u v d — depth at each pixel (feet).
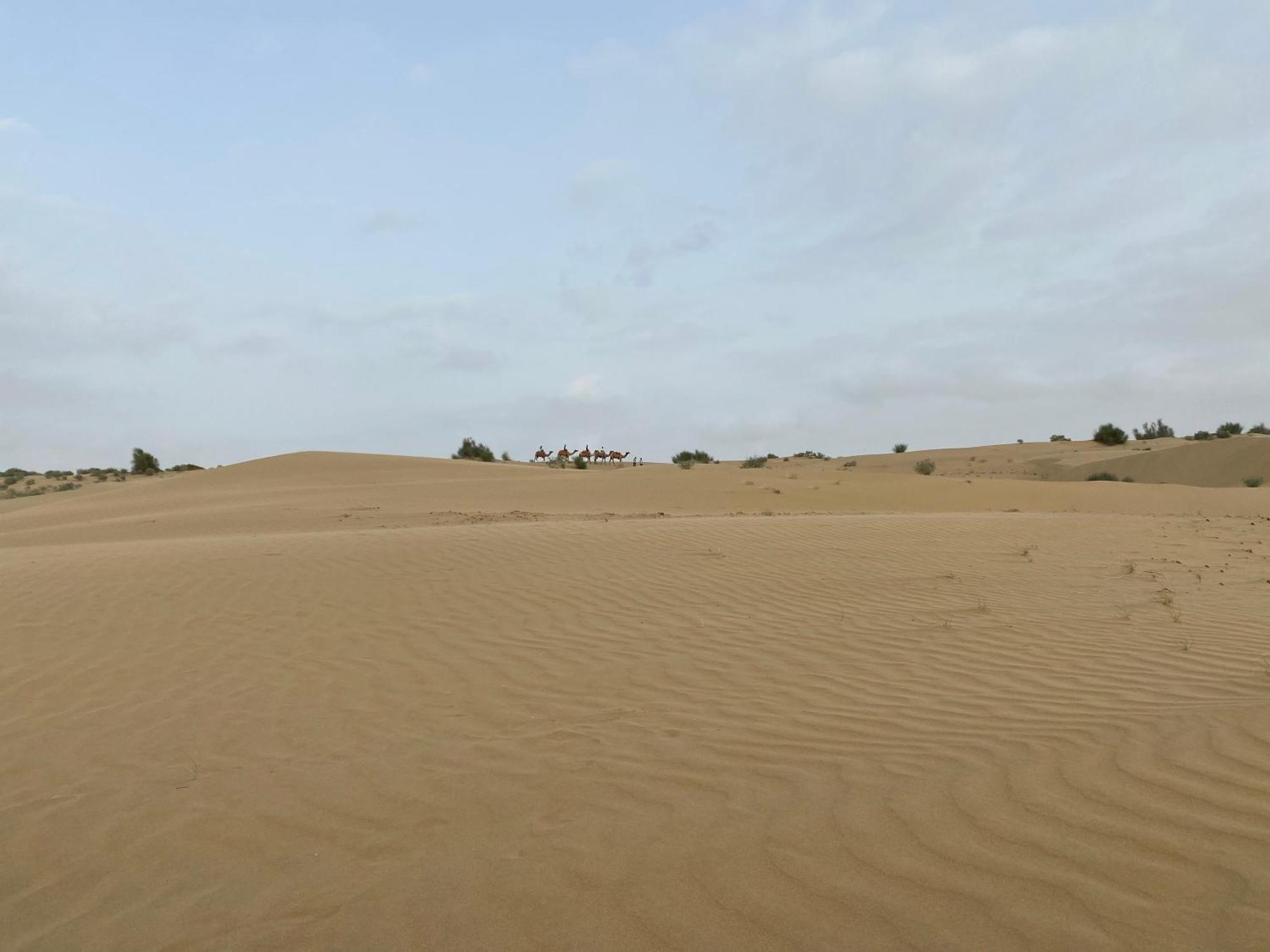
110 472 270.05
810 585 38.40
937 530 54.39
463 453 240.32
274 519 84.07
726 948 11.89
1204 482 173.99
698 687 24.68
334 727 21.98
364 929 12.81
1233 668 24.68
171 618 32.65
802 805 16.31
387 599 35.53
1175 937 11.46
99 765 19.76
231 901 13.85
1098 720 20.53
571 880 13.88
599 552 45.27
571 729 21.38
